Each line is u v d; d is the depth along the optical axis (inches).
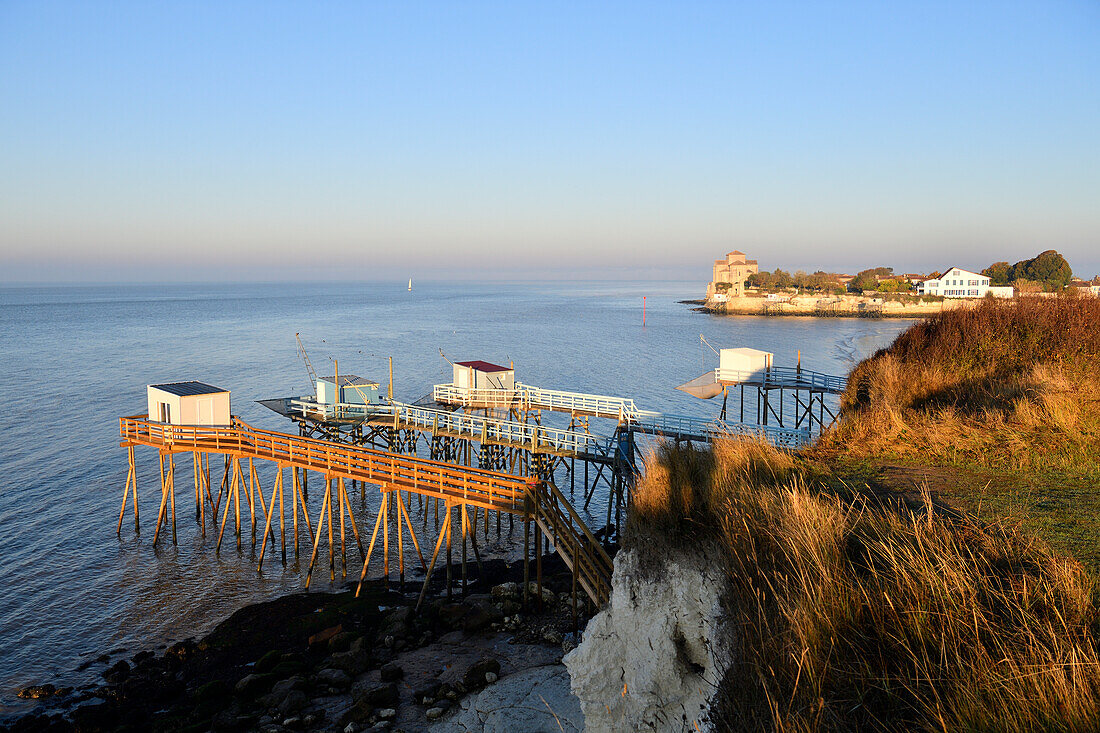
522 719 514.3
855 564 260.8
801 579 242.4
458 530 1131.9
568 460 1555.1
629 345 3720.5
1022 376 678.5
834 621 225.8
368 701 561.0
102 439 1659.7
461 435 1149.7
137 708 625.9
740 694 238.7
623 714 370.0
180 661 720.3
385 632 707.4
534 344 3823.8
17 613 832.3
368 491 1344.7
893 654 213.8
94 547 1040.2
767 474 395.9
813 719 198.8
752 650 241.3
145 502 1245.1
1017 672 181.0
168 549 1037.8
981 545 261.9
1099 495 326.0
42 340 4042.8
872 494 354.9
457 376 1428.4
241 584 917.2
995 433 461.7
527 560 759.7
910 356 925.2
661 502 382.6
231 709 596.4
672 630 351.3
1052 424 461.1
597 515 1189.1
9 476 1364.4
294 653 695.1
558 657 626.8
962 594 215.5
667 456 452.1
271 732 537.6
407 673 624.7
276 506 1245.1
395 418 1234.6
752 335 4025.6
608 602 416.8
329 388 1333.7
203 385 1249.4
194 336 4311.0
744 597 272.2
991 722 175.2
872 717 195.2
